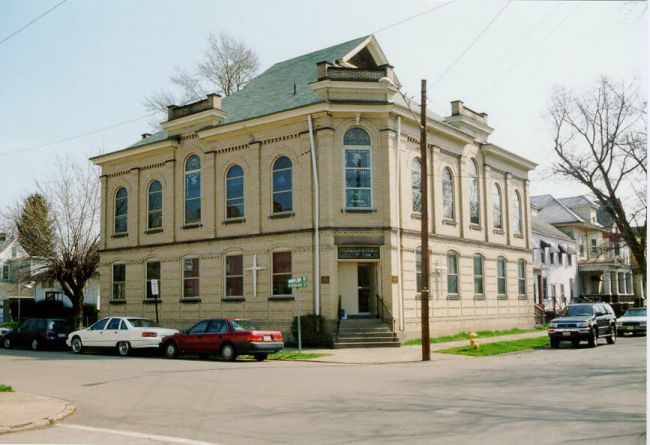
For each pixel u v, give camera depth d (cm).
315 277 2625
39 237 3988
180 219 3167
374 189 2675
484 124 3466
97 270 4338
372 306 2678
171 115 3238
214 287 2977
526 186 3931
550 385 1373
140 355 2500
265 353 2170
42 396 1306
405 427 930
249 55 4994
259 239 2830
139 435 917
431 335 2867
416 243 2806
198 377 1641
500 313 3475
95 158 3559
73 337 2673
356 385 1434
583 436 848
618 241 5156
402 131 2797
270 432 916
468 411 1055
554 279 5169
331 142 2666
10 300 5584
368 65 3219
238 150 2964
